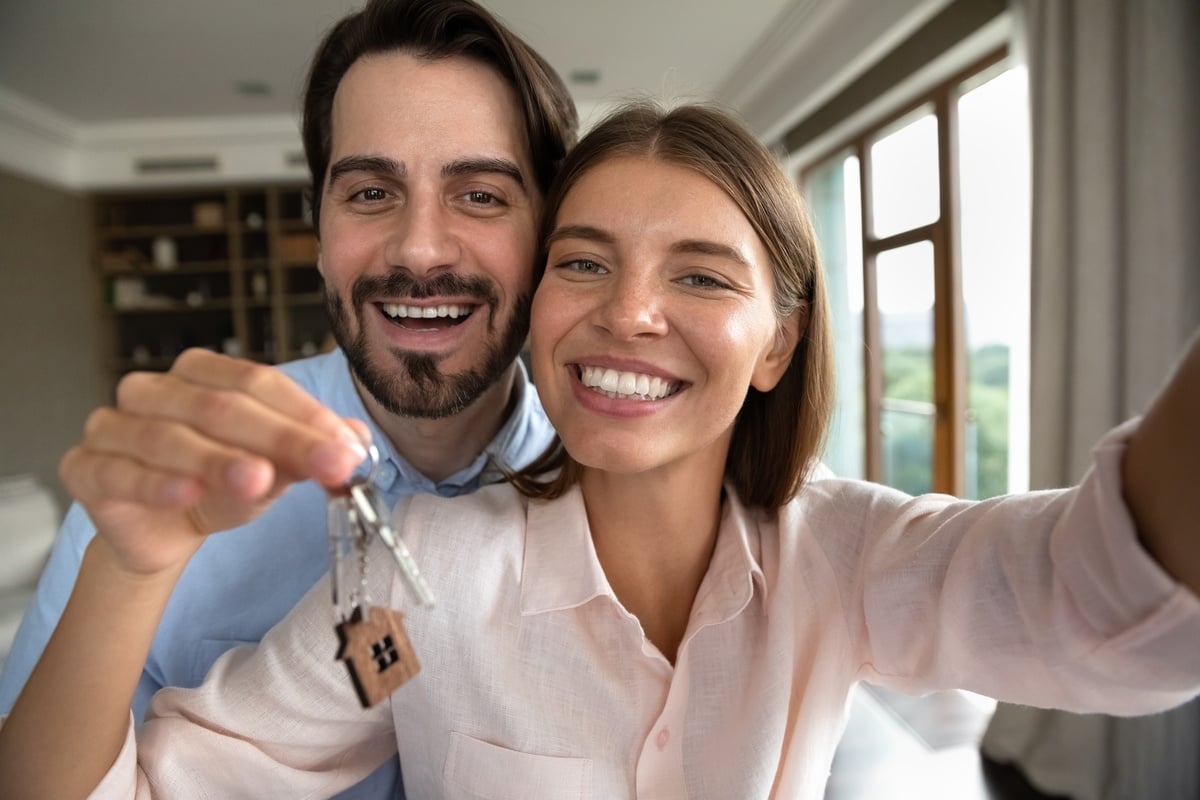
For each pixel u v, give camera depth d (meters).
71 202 5.28
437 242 0.84
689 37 3.83
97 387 5.52
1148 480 0.46
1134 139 1.89
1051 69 2.09
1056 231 2.10
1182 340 1.85
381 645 0.50
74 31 3.55
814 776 0.70
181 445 0.42
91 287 5.48
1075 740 2.09
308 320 5.86
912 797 2.16
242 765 0.63
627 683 0.69
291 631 0.67
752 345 0.68
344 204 0.89
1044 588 0.54
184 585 0.93
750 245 0.68
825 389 0.81
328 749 0.70
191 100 4.59
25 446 4.79
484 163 0.86
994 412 3.00
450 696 0.69
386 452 0.99
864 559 0.73
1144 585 0.45
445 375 0.89
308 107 1.00
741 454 0.83
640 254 0.66
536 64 0.91
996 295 2.90
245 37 3.66
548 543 0.73
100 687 0.53
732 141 0.69
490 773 0.67
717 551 0.75
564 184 0.76
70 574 0.92
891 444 3.77
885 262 3.70
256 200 5.72
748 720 0.68
